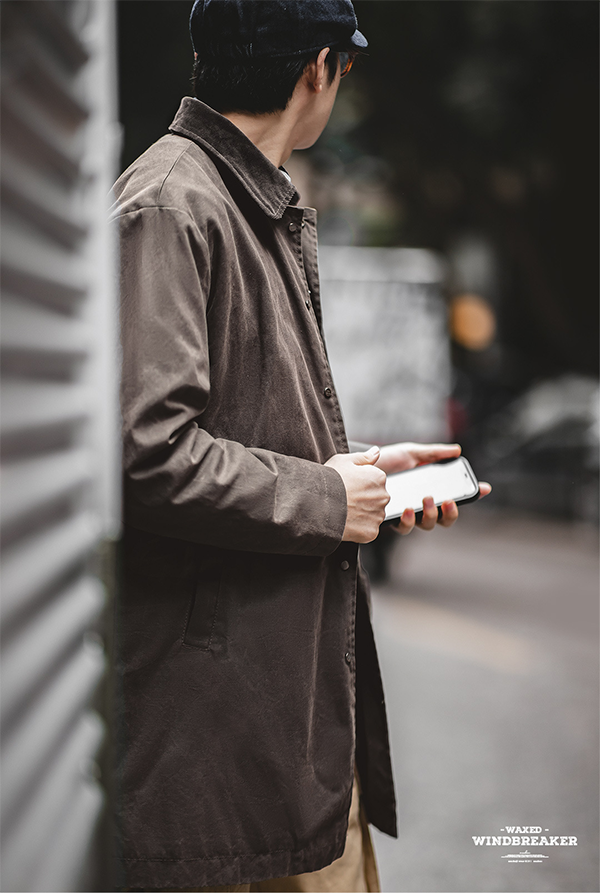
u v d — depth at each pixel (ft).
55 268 3.01
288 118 5.38
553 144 51.47
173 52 38.32
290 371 5.02
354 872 5.63
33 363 2.86
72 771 2.97
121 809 4.67
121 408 4.41
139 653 4.75
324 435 5.26
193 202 4.71
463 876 9.78
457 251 68.85
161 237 4.58
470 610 22.57
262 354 4.96
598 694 15.76
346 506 4.88
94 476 3.31
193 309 4.54
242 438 4.91
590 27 44.91
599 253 55.57
